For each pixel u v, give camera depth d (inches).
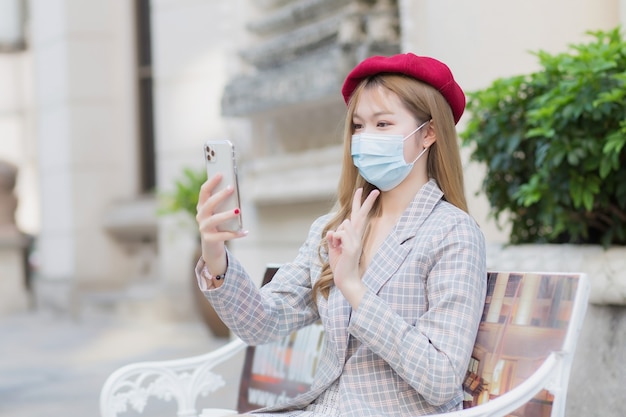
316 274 85.3
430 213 79.0
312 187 216.5
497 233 152.8
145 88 391.9
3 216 418.9
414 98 78.9
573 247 116.8
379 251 78.3
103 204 386.6
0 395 206.8
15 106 490.6
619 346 107.7
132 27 390.0
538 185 118.1
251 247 248.5
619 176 114.4
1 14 411.2
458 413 66.2
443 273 74.0
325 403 79.4
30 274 448.1
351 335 78.2
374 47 201.8
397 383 75.5
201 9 316.2
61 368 241.6
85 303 367.2
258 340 83.9
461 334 71.1
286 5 238.8
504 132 125.0
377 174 79.2
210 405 167.5
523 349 74.4
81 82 384.5
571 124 113.6
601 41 118.1
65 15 382.3
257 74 233.3
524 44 150.8
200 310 275.7
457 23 161.2
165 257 326.0
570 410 111.6
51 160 396.2
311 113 229.6
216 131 311.9
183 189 273.1
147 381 202.7
